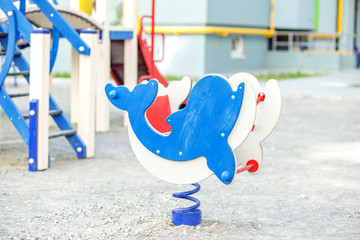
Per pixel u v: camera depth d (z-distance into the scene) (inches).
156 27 772.6
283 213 200.5
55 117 289.9
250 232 178.1
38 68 254.7
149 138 176.2
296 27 943.7
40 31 251.8
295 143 344.5
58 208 200.8
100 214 194.4
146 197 218.5
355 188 238.4
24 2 268.1
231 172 163.8
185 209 182.9
